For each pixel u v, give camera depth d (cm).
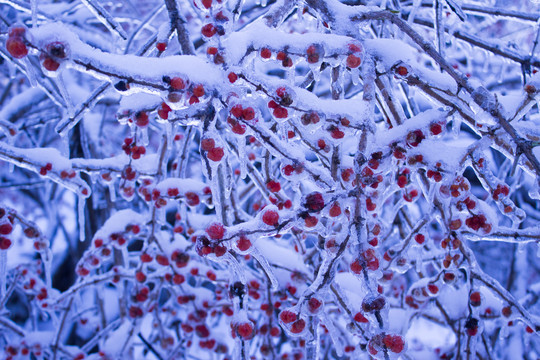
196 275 261
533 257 495
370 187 151
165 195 214
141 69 127
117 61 125
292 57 147
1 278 193
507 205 160
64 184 220
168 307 357
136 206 480
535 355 400
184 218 258
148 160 243
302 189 284
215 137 137
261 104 329
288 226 128
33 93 338
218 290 288
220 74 138
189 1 296
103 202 448
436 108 173
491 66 397
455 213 175
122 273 280
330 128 144
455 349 258
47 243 219
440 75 162
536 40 215
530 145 131
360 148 140
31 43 111
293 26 397
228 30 145
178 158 247
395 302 319
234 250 138
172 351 322
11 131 247
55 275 530
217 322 440
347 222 143
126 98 161
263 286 262
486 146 151
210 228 125
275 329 237
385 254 201
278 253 245
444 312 242
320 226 152
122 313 331
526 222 443
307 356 150
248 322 137
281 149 142
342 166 166
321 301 130
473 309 175
